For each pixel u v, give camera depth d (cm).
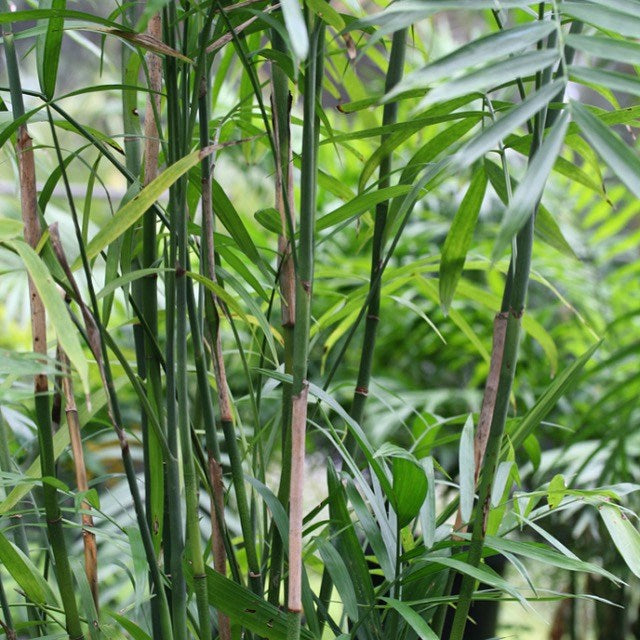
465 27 403
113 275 149
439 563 145
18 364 123
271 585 152
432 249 335
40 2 145
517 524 155
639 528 268
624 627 292
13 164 168
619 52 119
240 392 308
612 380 298
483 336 311
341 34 127
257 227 348
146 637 143
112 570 208
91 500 140
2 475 143
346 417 146
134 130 158
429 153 155
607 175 400
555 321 349
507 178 145
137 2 146
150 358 149
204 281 139
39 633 159
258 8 146
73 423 138
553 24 121
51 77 138
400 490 144
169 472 142
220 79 172
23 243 126
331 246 340
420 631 138
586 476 269
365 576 150
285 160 149
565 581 317
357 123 337
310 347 171
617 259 388
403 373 342
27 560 149
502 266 172
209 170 143
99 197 379
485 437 154
